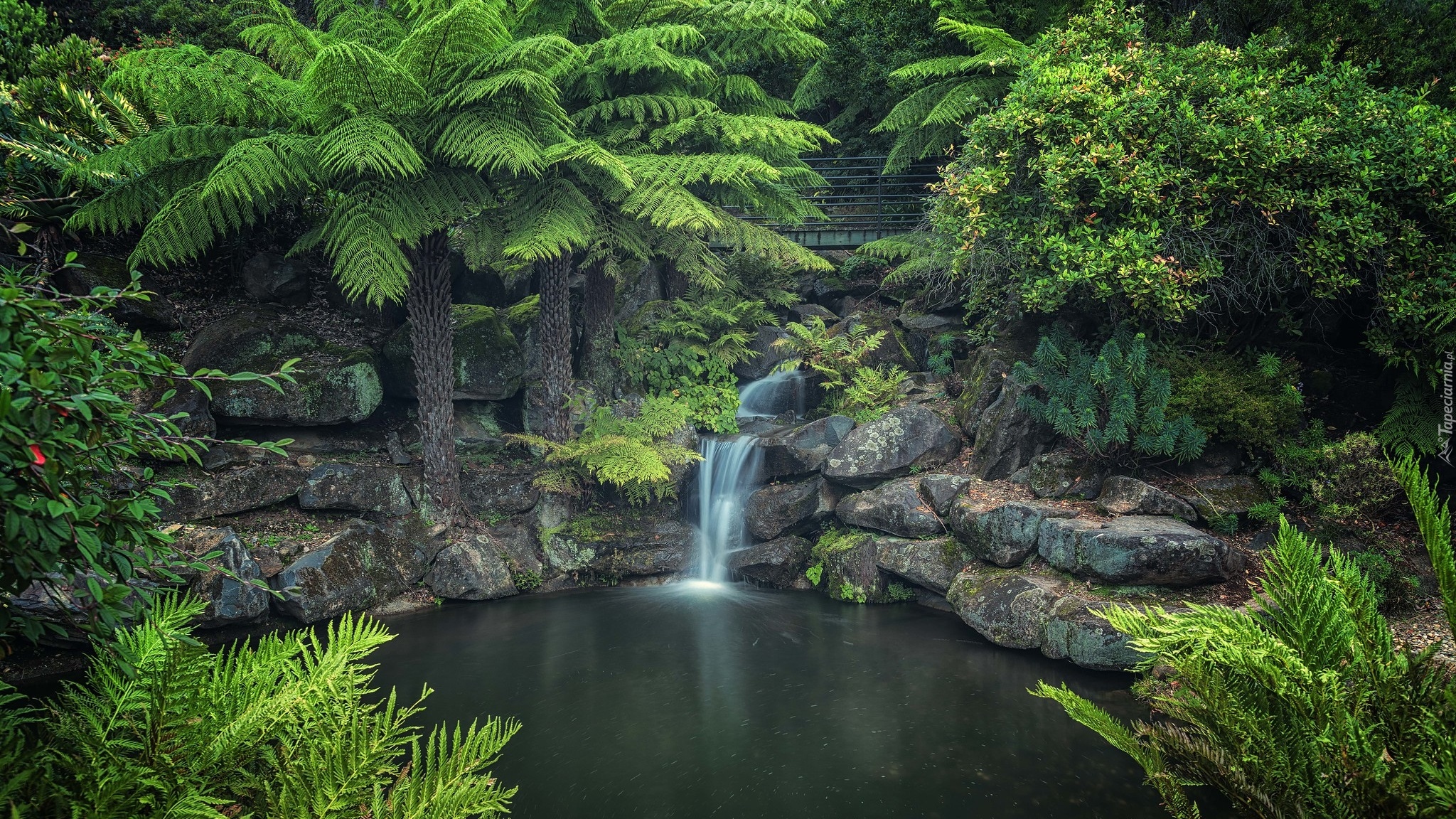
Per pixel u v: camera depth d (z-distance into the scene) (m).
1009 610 7.38
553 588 9.44
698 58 10.19
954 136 11.90
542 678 6.78
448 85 7.87
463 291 11.87
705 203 9.08
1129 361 7.86
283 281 10.30
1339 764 2.39
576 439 9.87
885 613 8.48
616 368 11.25
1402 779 2.23
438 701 6.30
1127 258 7.45
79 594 2.29
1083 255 7.68
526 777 5.14
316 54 7.95
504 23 9.04
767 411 11.80
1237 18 10.16
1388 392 7.96
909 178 15.50
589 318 10.87
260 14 7.95
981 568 8.04
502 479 9.67
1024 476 8.52
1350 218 7.12
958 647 7.39
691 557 9.91
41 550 1.91
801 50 10.09
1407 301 6.93
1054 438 8.68
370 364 9.63
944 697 6.32
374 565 8.46
